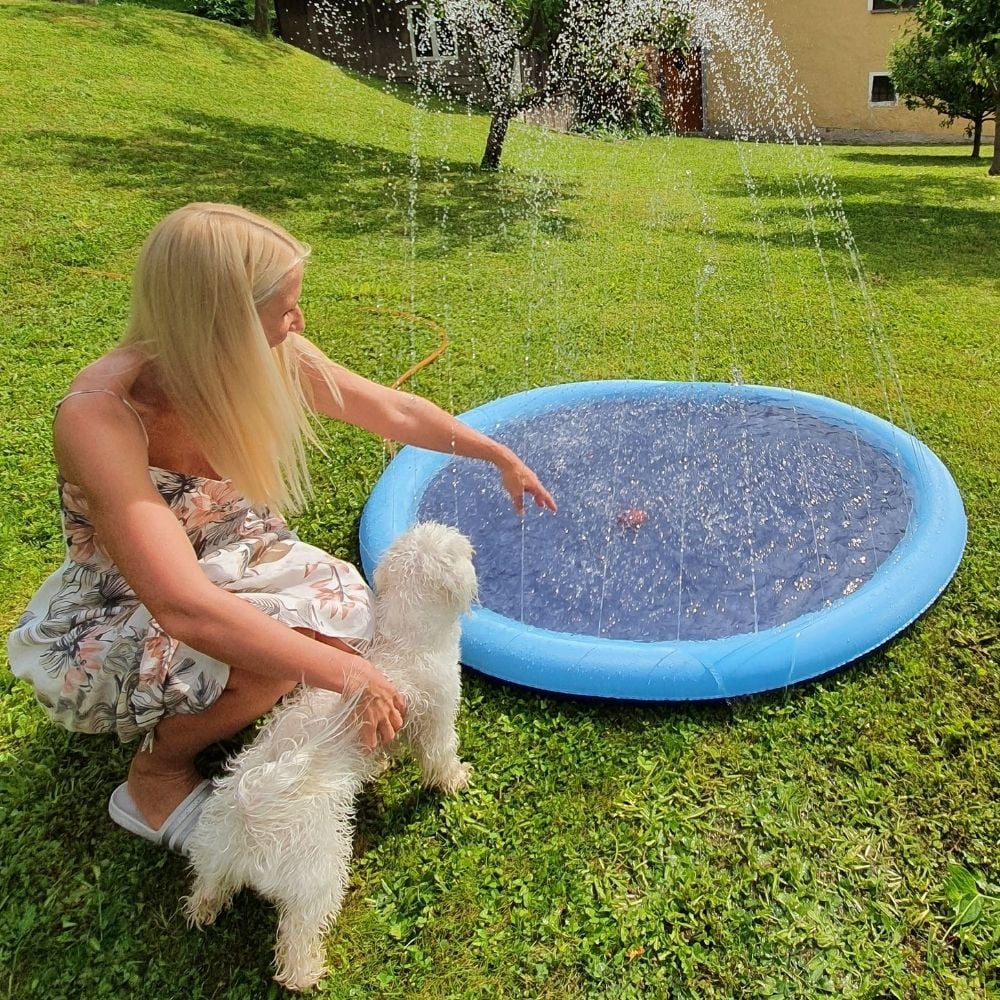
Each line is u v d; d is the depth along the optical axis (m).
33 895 1.78
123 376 1.53
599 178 10.23
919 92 13.16
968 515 3.09
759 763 2.08
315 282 5.74
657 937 1.69
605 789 2.03
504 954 1.67
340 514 3.17
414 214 7.61
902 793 2.00
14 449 3.57
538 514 3.03
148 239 1.51
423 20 13.76
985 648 2.43
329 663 1.53
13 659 1.75
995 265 6.60
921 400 4.15
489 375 4.46
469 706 2.27
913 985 1.59
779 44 16.38
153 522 1.43
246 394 1.56
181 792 1.81
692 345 4.91
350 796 1.58
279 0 16.41
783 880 1.80
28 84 8.80
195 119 9.26
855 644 2.34
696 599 2.60
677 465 3.32
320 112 11.10
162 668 1.60
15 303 4.94
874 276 6.31
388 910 1.76
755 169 11.54
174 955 1.67
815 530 2.89
